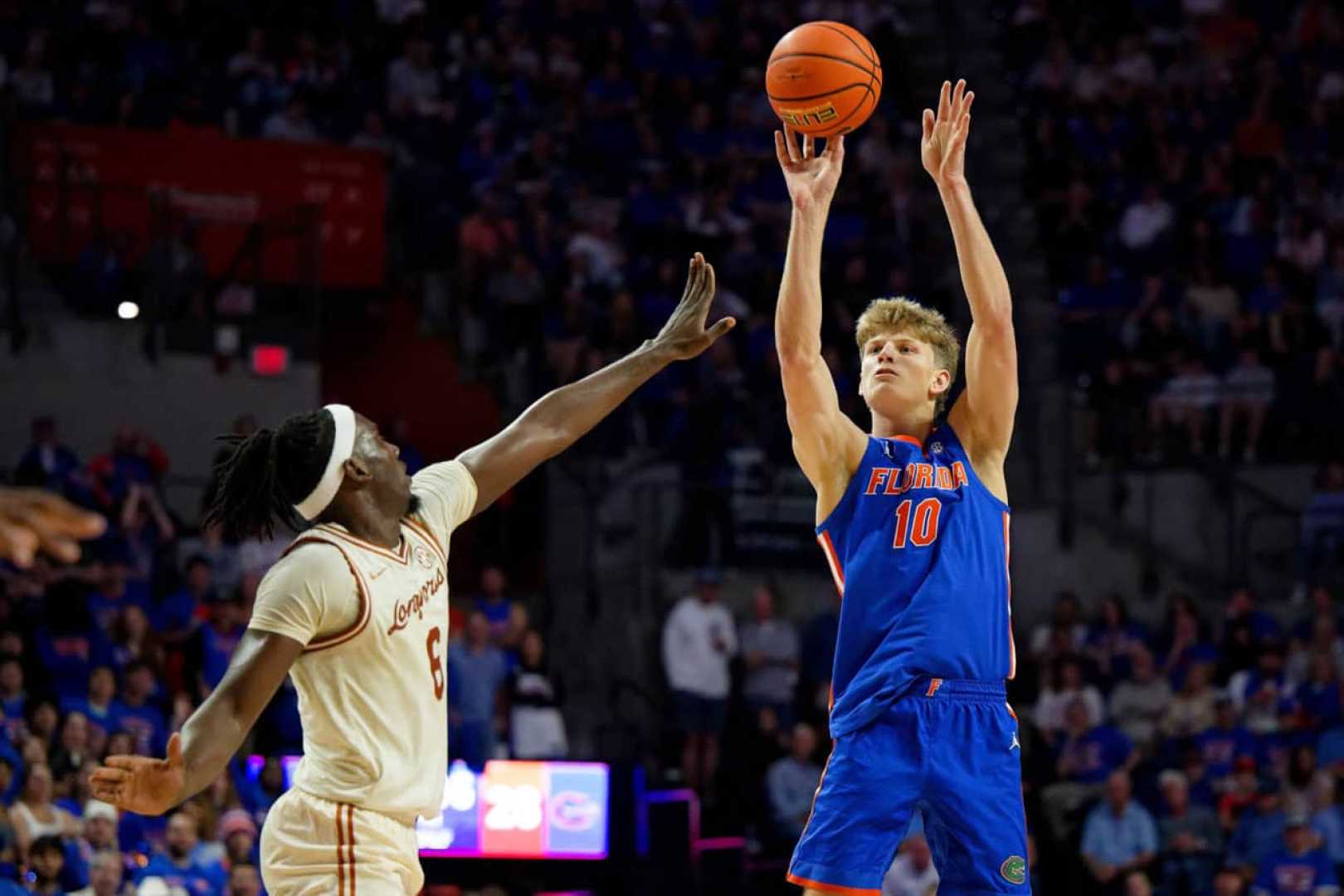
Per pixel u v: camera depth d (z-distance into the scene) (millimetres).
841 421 6586
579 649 21594
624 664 21469
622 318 23359
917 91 29094
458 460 6559
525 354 23719
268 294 23047
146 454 19906
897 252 25656
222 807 15156
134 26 24500
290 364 22297
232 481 6008
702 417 22312
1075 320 25266
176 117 23781
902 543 6430
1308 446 24453
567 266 24266
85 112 23312
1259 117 28688
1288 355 24906
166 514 19188
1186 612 21547
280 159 23219
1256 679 20375
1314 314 25266
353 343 24328
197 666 17031
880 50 29109
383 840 5855
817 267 6570
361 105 25562
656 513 21844
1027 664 21547
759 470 22156
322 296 24203
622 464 22656
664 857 16828
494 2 27781
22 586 17391
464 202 25297
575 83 27250
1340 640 21109
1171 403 24672
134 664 16156
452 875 16500
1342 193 27391
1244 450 24656
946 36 29609
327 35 26219
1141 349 25172
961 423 6770
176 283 21953
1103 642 21125
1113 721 20422
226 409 22000
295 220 23297
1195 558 24156
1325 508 23297
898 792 6211
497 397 24094
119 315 21625
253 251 22656
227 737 5512
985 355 6641
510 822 16297
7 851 13891
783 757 18953
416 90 26047
